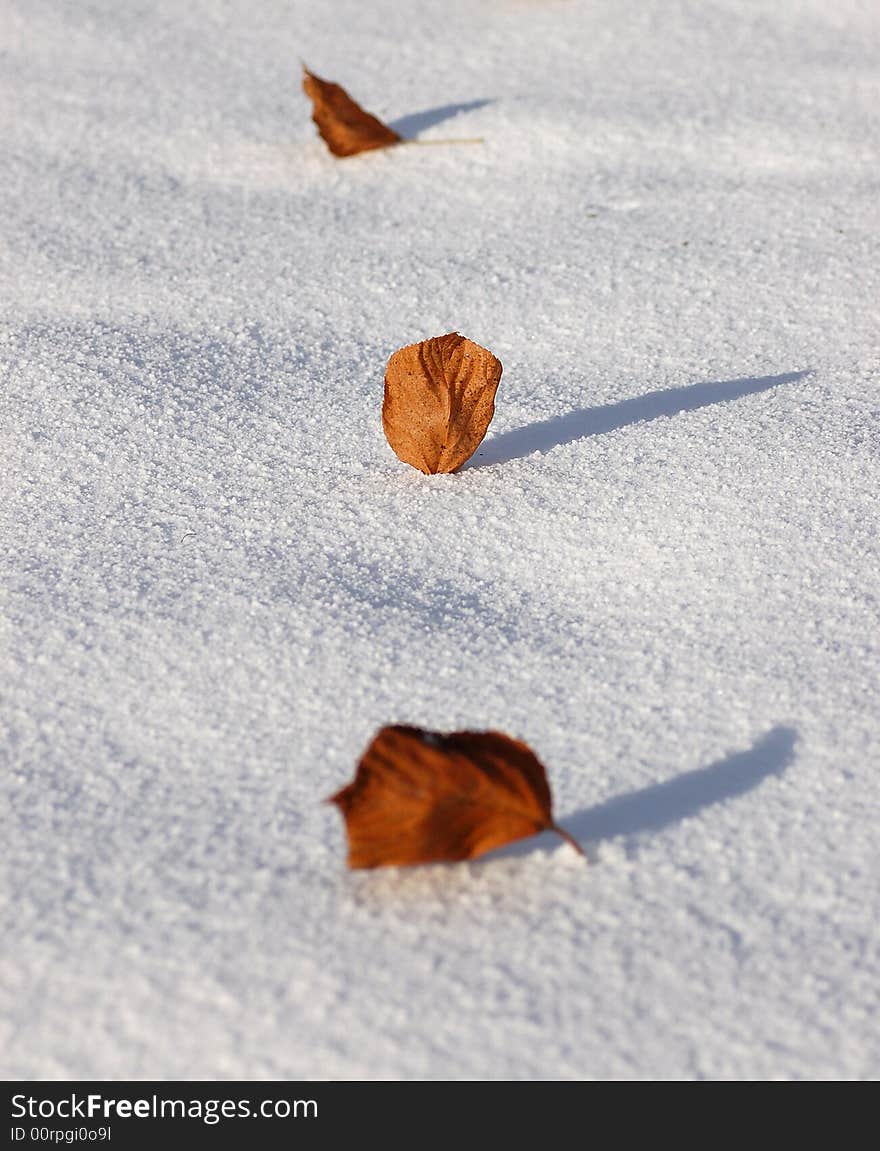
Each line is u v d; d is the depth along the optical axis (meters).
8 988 0.54
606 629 0.65
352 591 0.67
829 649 0.63
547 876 0.56
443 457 0.72
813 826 0.57
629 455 0.73
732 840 0.57
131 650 0.64
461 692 0.62
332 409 0.78
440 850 0.56
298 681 0.63
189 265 0.91
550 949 0.54
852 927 0.55
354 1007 0.53
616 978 0.54
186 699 0.62
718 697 0.62
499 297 0.87
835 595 0.65
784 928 0.55
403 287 0.88
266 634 0.65
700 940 0.55
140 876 0.56
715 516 0.69
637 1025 0.53
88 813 0.58
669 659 0.63
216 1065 0.52
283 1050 0.52
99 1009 0.53
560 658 0.64
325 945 0.55
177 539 0.70
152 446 0.75
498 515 0.70
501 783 0.55
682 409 0.76
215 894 0.56
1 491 0.73
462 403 0.72
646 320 0.84
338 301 0.87
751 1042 0.52
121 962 0.54
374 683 0.62
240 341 0.83
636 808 0.58
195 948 0.54
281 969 0.54
